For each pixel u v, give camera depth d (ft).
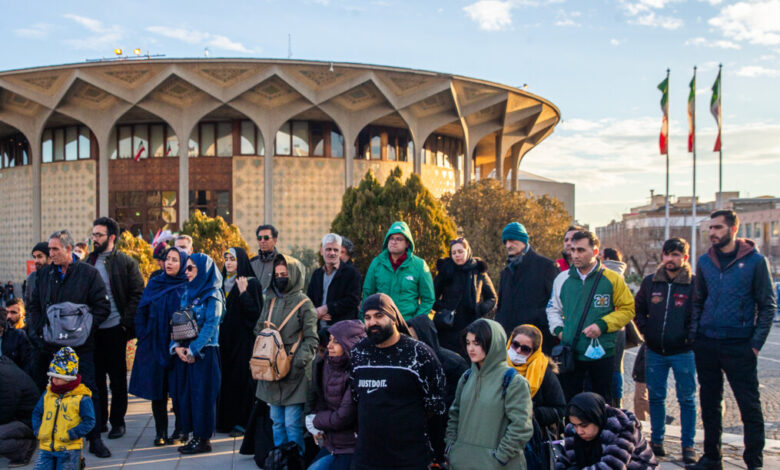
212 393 19.02
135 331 20.49
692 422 18.28
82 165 96.94
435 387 12.26
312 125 95.25
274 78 85.87
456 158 114.01
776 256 183.11
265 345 16.71
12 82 88.74
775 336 59.26
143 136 95.40
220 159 92.68
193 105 88.79
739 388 16.61
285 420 17.07
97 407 18.43
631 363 44.88
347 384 13.70
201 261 19.49
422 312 19.67
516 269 19.26
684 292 18.26
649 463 13.03
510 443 11.92
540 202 82.89
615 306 16.88
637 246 184.55
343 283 20.17
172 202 92.99
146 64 83.30
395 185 35.29
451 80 91.40
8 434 17.57
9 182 106.52
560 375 17.37
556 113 115.34
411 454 11.97
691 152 91.66
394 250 20.10
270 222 90.27
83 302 18.35
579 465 13.29
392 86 90.58
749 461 16.57
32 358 20.36
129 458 18.37
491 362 12.58
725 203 249.55
